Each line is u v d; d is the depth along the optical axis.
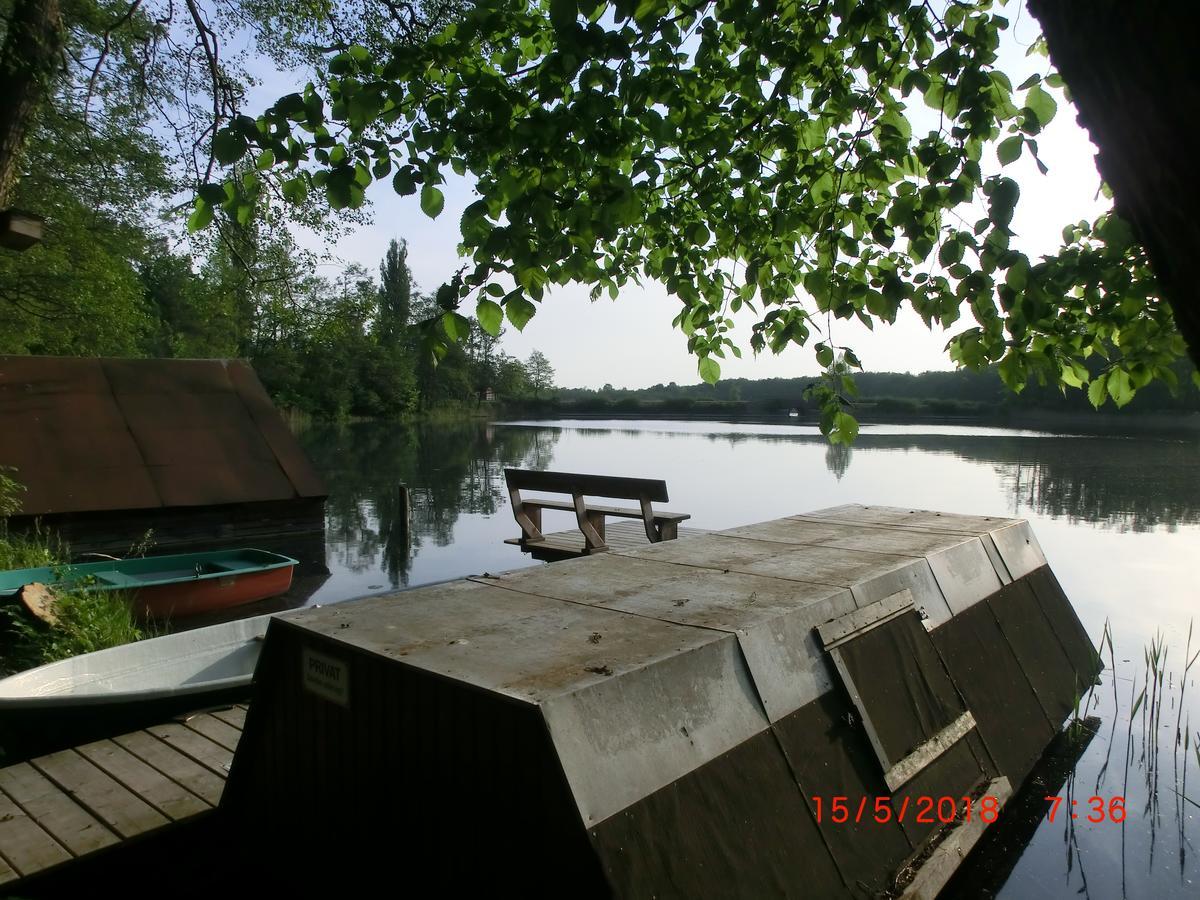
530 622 3.15
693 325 4.21
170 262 35.66
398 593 3.66
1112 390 3.03
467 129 3.06
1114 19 0.91
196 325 44.12
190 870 3.31
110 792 3.72
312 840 2.95
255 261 10.47
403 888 2.57
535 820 2.22
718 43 3.46
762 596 3.58
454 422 66.12
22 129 7.43
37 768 3.99
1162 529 13.57
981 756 3.84
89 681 5.11
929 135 3.05
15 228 5.95
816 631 3.38
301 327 12.59
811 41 3.41
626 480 8.23
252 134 2.88
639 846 2.21
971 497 17.27
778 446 34.19
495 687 2.39
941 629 4.23
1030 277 2.57
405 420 66.25
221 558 9.61
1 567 8.41
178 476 12.40
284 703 3.12
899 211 2.95
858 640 3.55
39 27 7.36
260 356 47.06
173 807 3.57
